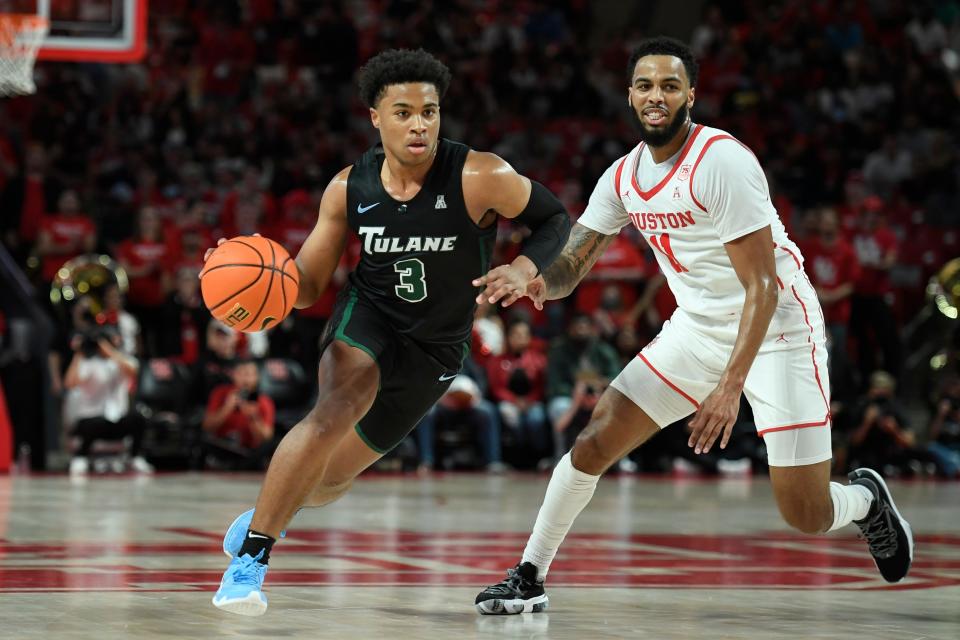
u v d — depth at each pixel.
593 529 20.34
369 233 11.22
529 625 10.65
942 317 42.38
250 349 36.19
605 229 12.27
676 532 20.05
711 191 11.12
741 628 10.62
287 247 39.59
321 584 13.12
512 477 34.34
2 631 9.73
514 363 37.22
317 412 10.41
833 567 15.55
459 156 11.27
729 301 11.50
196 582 12.95
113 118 47.72
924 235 46.12
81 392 33.28
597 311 37.75
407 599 12.09
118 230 41.25
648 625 10.73
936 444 38.47
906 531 12.78
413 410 11.68
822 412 11.61
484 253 11.38
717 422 10.56
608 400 11.78
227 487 28.41
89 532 18.23
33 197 39.81
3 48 29.61
